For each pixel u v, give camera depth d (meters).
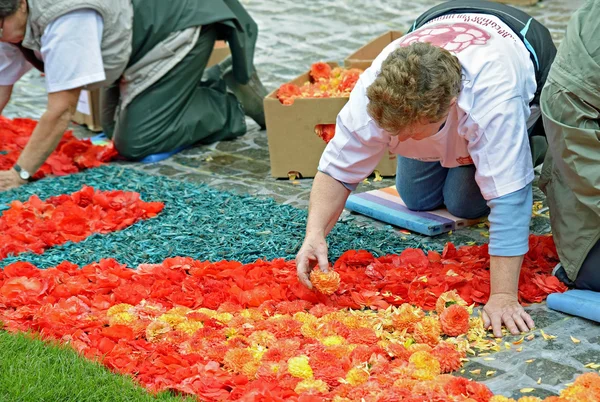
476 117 3.49
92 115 6.95
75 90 5.63
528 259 4.13
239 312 3.71
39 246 4.62
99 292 3.96
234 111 6.71
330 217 3.83
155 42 6.01
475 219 4.80
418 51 3.21
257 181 5.74
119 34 5.71
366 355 3.21
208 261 4.25
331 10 10.63
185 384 3.08
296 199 5.37
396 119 3.21
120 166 6.15
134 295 3.88
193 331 3.50
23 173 5.66
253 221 4.94
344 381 3.03
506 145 3.49
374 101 3.24
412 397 2.85
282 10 10.75
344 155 3.75
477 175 3.58
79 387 3.06
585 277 3.77
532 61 3.82
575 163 3.54
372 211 4.96
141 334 3.58
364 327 3.47
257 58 8.76
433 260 4.18
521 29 3.85
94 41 5.54
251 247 4.54
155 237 4.74
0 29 5.41
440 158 3.88
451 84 3.22
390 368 3.12
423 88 3.16
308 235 3.75
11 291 3.93
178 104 6.21
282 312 3.69
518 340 3.46
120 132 6.17
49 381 3.09
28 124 6.95
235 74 6.50
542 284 3.85
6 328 3.63
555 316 3.66
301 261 3.69
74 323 3.64
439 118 3.27
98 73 5.57
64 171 5.97
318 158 5.68
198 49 6.18
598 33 3.46
